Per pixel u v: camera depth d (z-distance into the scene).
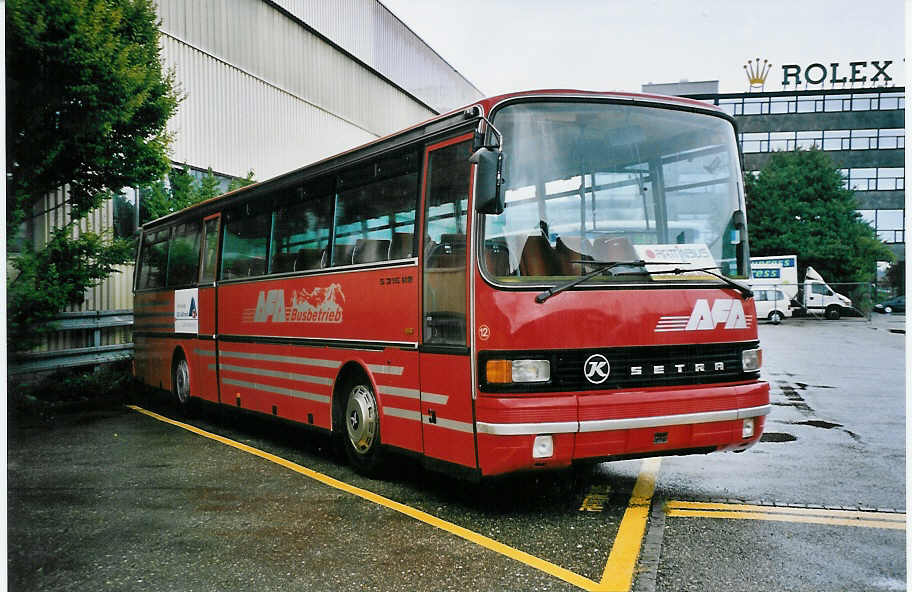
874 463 7.09
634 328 5.40
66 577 4.51
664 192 5.89
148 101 11.89
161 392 12.19
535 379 5.15
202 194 16.55
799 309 41.91
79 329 13.80
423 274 6.05
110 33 10.73
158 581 4.41
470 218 5.46
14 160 10.88
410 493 6.36
